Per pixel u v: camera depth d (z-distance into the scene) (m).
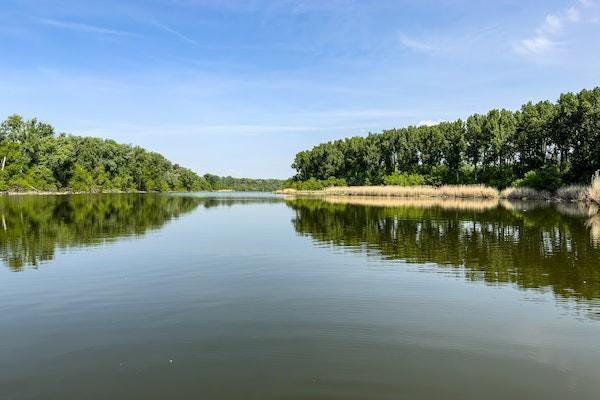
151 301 13.15
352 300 13.20
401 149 114.56
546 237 25.33
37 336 10.40
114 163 139.12
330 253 21.08
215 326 11.00
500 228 29.78
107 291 14.26
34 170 105.38
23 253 21.27
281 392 7.80
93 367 8.77
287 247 22.97
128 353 9.41
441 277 15.98
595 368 8.71
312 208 55.88
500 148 84.94
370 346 9.76
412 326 10.98
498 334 10.46
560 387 7.98
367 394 7.73
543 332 10.57
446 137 101.81
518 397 7.65
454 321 11.33
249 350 9.55
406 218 38.09
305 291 14.21
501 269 17.14
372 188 97.12
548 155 79.00
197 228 32.28
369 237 26.38
